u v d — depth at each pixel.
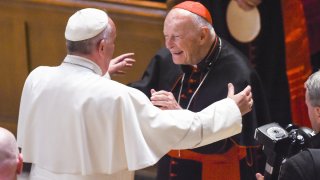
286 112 13.85
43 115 8.42
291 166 7.41
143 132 8.32
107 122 8.20
